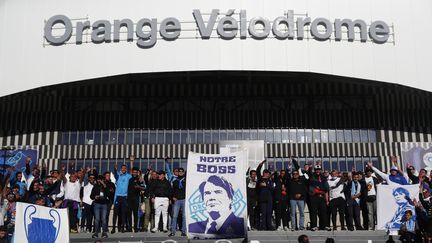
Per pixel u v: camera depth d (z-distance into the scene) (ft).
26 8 85.35
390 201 51.57
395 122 94.43
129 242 50.93
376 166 92.89
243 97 94.84
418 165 92.99
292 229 54.13
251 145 92.84
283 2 82.58
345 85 91.66
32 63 83.30
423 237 48.21
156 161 93.15
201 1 82.43
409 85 82.53
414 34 84.17
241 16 81.71
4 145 94.38
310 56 81.30
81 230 57.52
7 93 83.10
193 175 45.37
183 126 94.12
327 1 83.25
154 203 54.13
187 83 93.09
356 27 83.25
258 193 54.90
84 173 57.06
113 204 56.80
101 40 82.07
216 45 81.00
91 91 93.61
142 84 92.48
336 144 93.40
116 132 94.58
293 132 93.61
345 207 56.24
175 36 81.15
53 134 94.68
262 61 80.74
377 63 82.43
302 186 54.90
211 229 44.32
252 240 51.03
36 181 50.93
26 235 38.81
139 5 82.58
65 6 84.17
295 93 94.58
